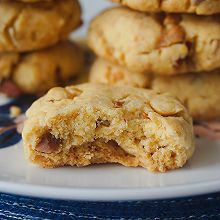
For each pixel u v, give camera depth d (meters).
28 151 0.23
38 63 0.31
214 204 0.22
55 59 0.31
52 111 0.23
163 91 0.26
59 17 0.30
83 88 0.25
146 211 0.21
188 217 0.22
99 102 0.23
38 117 0.23
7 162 0.23
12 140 0.25
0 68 0.30
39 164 0.23
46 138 0.23
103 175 0.22
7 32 0.29
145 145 0.23
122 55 0.27
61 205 0.21
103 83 0.27
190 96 0.28
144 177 0.22
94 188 0.20
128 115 0.23
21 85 0.31
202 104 0.28
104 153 0.23
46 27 0.29
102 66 0.30
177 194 0.20
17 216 0.22
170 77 0.28
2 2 0.29
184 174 0.22
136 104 0.23
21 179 0.22
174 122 0.22
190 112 0.28
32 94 0.31
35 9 0.29
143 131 0.23
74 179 0.22
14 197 0.22
